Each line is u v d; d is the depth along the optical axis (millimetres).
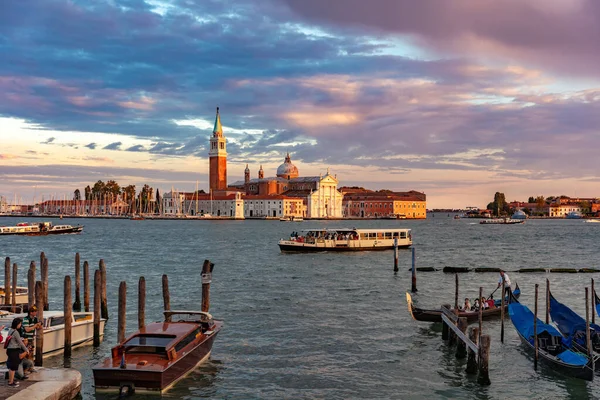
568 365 28781
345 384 28531
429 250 110000
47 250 105812
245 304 47906
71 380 23688
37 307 29469
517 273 71562
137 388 26344
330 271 72062
